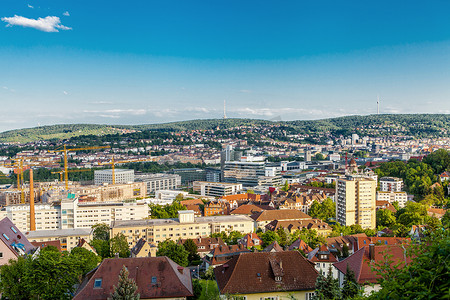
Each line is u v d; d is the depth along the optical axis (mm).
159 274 90250
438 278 30031
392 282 32125
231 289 92000
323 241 195750
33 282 93625
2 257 107438
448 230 34156
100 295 85750
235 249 173500
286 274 95062
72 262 100625
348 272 91250
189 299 99125
